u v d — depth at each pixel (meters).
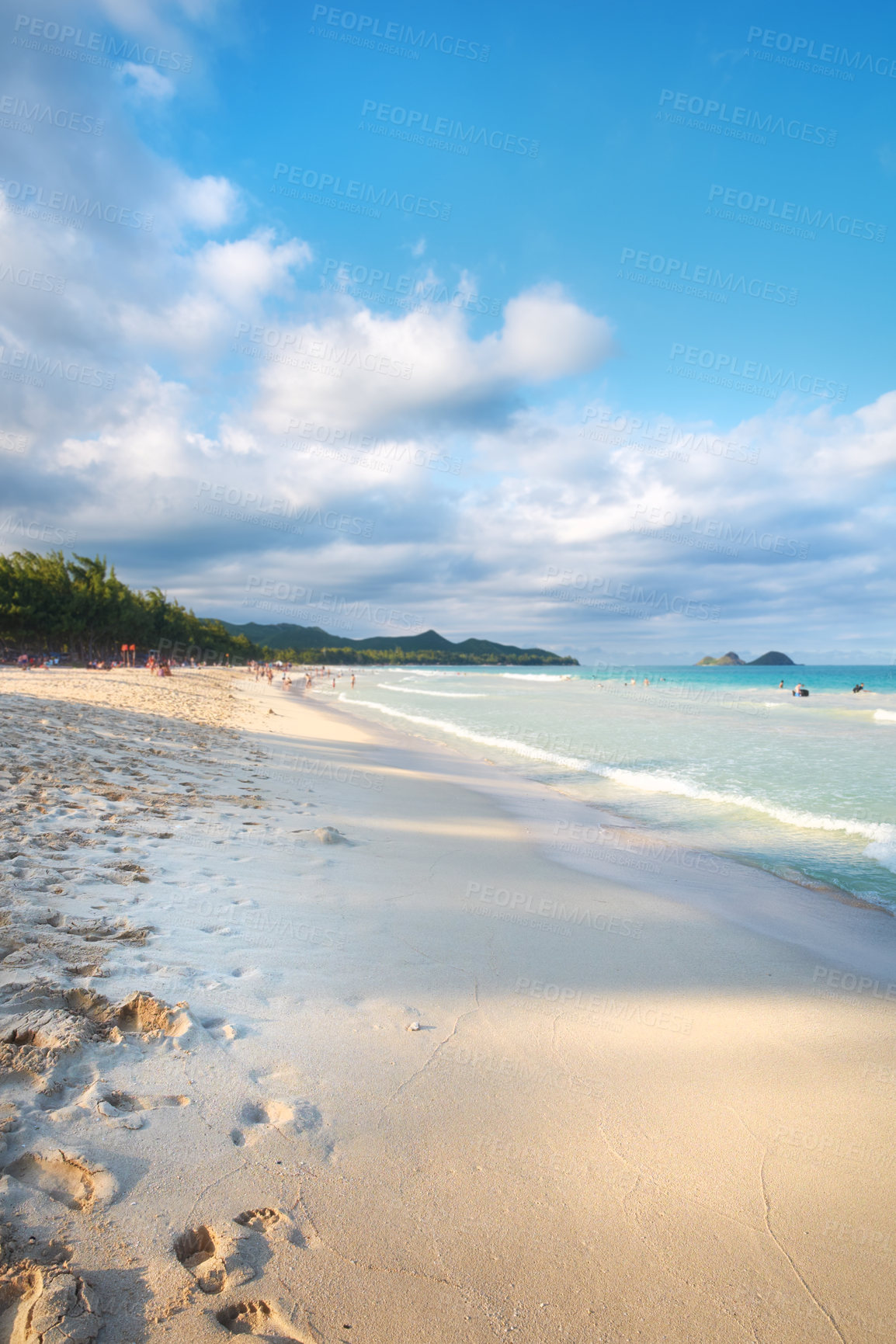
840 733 24.53
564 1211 2.52
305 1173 2.53
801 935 6.29
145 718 17.56
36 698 17.50
